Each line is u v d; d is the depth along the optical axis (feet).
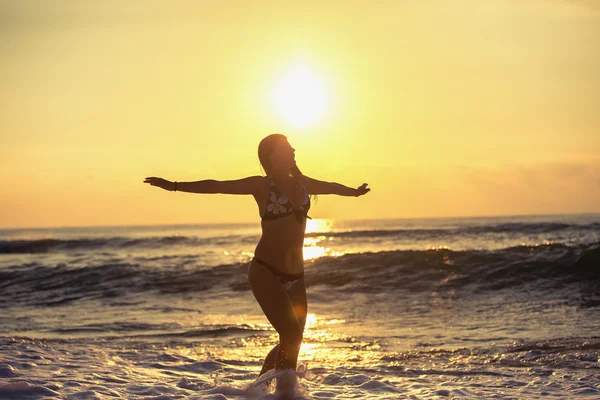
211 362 21.97
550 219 289.53
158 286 54.75
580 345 24.73
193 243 133.80
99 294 52.85
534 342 26.03
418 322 34.60
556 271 50.60
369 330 32.12
